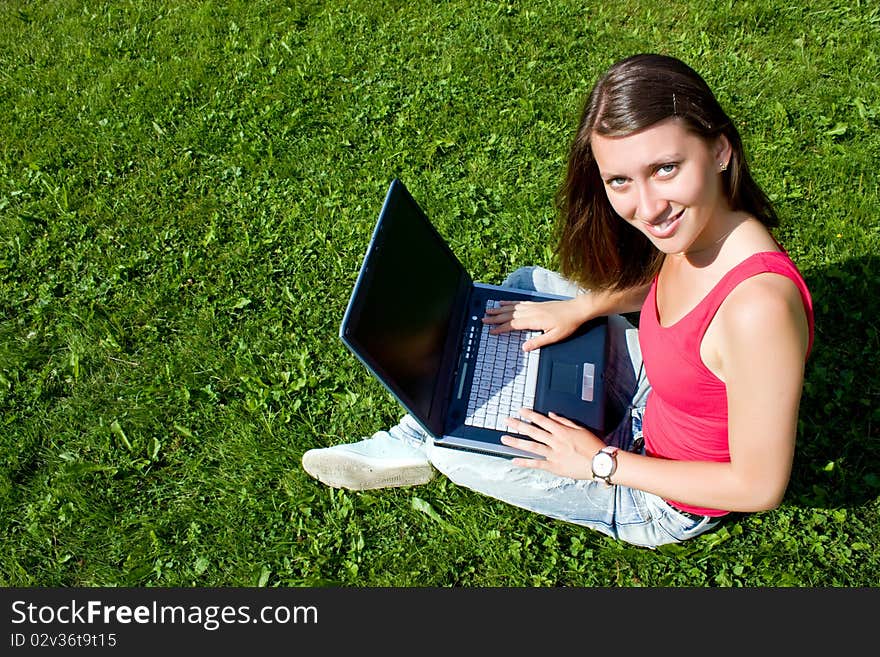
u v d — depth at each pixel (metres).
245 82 5.66
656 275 2.62
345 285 4.40
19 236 4.79
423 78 5.50
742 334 2.01
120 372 4.11
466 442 3.02
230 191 4.95
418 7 6.06
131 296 4.46
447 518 3.51
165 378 4.06
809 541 3.25
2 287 4.55
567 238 2.81
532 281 3.59
